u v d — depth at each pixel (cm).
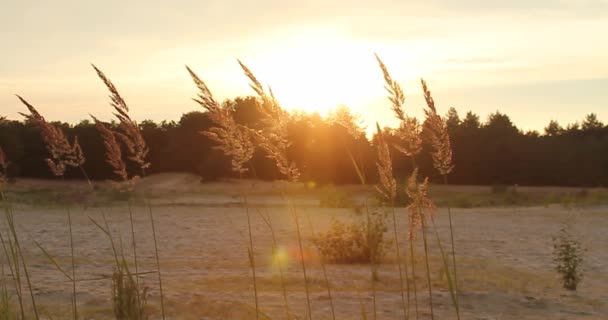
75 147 450
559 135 8550
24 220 2694
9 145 4984
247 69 408
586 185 6875
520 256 1897
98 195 3978
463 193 5316
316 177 4675
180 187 5484
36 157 5247
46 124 441
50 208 3294
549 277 1511
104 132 434
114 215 3062
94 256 1666
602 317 1062
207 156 6316
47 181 5228
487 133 7269
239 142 416
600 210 3797
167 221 2820
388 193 432
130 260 1623
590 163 6950
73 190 4259
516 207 4234
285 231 2423
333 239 1625
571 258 1409
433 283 1295
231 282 1266
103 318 858
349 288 1220
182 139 6588
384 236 2181
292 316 921
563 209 3906
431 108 399
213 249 1884
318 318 936
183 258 1681
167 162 6650
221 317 916
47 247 1842
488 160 6906
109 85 422
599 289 1385
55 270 1379
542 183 6912
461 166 6938
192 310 952
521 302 1141
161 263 1575
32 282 1180
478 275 1438
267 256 1728
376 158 448
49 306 937
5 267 1351
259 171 4097
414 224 430
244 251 1833
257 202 3959
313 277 1341
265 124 419
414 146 408
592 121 8750
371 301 1091
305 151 3772
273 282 1273
